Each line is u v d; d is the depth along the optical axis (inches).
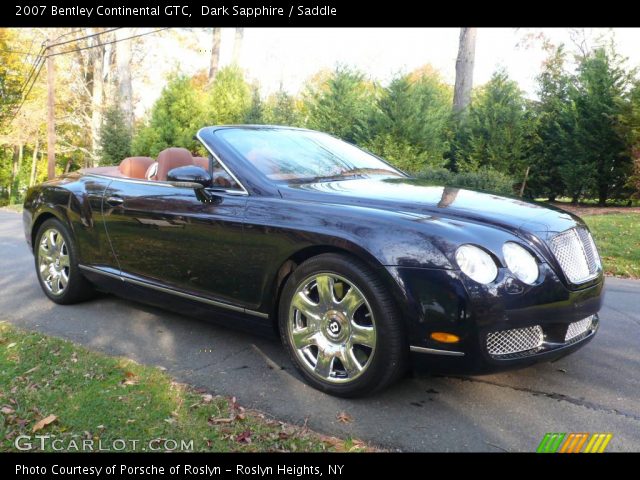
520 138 593.0
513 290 104.9
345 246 113.0
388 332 109.1
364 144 620.7
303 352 124.0
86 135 1369.3
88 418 106.1
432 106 634.2
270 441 100.2
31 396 114.6
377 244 109.6
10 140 1289.4
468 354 104.8
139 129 917.8
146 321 169.8
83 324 167.2
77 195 175.9
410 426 107.2
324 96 687.7
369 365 112.1
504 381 128.2
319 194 128.2
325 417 110.1
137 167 179.8
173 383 123.0
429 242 106.8
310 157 155.9
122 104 1129.4
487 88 622.2
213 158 143.6
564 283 110.6
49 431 101.6
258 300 130.3
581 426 108.0
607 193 574.6
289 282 124.2
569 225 120.2
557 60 752.3
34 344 146.6
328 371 119.2
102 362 134.0
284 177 139.3
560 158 587.5
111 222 163.6
